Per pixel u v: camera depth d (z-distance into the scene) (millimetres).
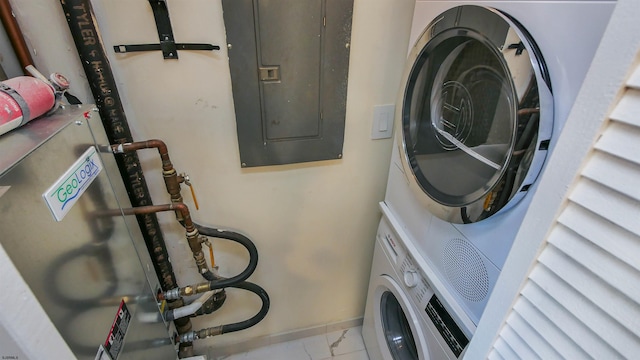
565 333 417
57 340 485
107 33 830
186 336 1291
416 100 947
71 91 865
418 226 991
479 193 704
